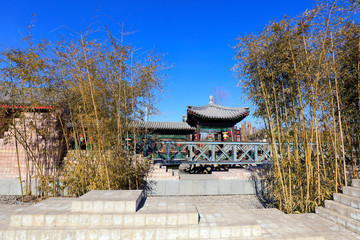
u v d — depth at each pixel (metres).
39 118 5.05
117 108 4.14
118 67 4.09
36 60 4.09
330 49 3.07
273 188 4.59
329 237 2.37
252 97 3.80
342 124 3.46
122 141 4.39
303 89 3.25
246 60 3.63
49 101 4.65
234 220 2.49
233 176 5.63
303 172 3.35
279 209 3.56
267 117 3.66
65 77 4.24
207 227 2.29
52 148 5.05
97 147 4.18
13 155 5.25
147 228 2.26
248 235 2.32
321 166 3.36
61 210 2.52
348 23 2.99
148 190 5.29
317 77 3.04
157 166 5.50
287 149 3.60
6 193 5.11
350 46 3.06
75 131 4.75
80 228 2.26
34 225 2.34
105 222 2.34
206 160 6.31
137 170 4.44
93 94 3.84
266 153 6.36
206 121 8.62
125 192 2.93
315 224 2.72
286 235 2.35
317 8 3.00
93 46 3.89
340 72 3.20
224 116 8.48
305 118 3.30
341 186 3.26
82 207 2.44
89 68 3.82
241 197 5.36
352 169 3.57
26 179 4.75
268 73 3.43
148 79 4.41
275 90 3.60
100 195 2.74
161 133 10.75
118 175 4.04
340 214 2.78
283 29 3.20
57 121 5.57
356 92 3.18
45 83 4.28
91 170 4.32
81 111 4.35
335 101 3.40
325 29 3.05
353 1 2.86
